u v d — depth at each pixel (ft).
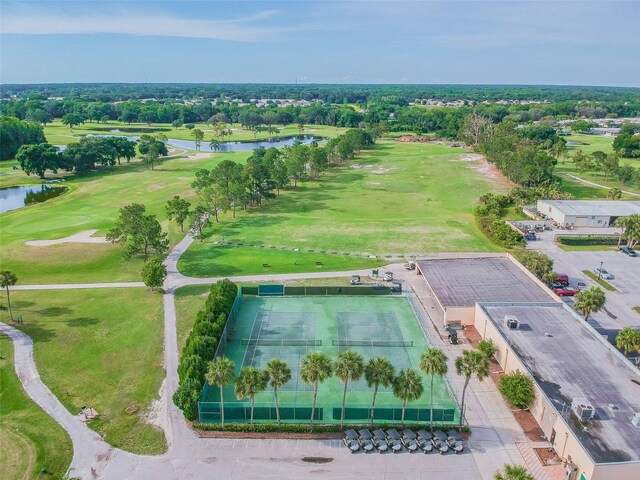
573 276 304.50
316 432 172.14
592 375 180.55
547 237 376.48
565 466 154.92
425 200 494.59
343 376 166.20
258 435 171.22
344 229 397.80
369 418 176.45
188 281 300.61
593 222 392.88
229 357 219.82
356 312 263.08
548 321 222.48
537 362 189.26
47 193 546.67
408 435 167.94
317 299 278.67
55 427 174.40
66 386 198.29
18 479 151.53
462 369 167.84
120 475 153.58
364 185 561.43
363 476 154.10
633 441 146.61
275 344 230.68
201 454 162.71
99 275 310.24
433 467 157.48
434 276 284.41
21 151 594.24
